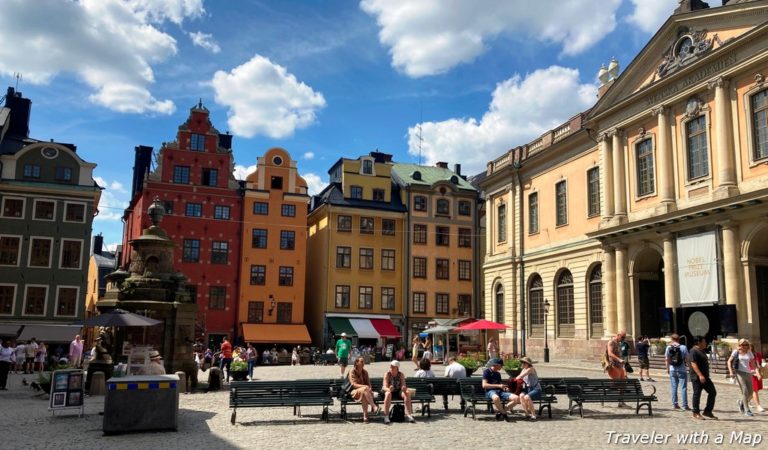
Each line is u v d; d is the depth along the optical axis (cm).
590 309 3825
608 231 3516
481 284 6112
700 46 3047
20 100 5247
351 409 1739
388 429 1384
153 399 1355
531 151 4650
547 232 4344
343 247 5731
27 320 4466
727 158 2844
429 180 6316
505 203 4925
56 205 4647
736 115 2856
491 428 1395
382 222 5903
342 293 5656
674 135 3222
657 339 3100
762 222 2650
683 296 3028
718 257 2830
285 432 1341
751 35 2709
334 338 5456
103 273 6838
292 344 5394
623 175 3575
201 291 5241
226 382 2650
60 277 4575
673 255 3116
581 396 1561
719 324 2791
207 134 5450
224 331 5253
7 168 4578
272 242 5500
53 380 1573
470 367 2386
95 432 1350
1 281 4456
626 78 3562
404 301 5816
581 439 1248
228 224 5400
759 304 2786
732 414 1585
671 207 3170
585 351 3806
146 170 5612
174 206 5266
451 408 1750
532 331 4475
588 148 3931
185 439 1253
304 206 5644
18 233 4544
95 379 2103
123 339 2291
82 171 4734
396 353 5341
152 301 2327
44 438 1273
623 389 1638
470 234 6181
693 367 1528
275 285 5450
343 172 5900
